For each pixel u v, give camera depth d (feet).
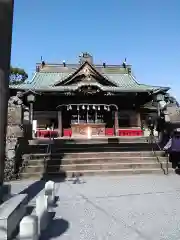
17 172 31.91
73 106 78.69
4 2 16.85
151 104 81.25
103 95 78.38
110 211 17.92
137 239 13.12
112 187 25.70
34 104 77.77
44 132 73.72
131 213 17.43
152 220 16.01
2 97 16.71
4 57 16.83
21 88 71.92
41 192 23.72
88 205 19.47
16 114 33.94
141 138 49.60
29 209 17.47
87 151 38.50
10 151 31.42
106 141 48.75
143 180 29.25
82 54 86.17
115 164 34.22
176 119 47.83
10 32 17.49
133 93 77.36
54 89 74.18
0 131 16.65
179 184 26.86
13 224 12.58
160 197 21.62
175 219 16.14
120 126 81.97
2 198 15.58
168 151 38.78
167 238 13.21
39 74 93.40
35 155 35.14
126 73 99.25
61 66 95.91
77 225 15.23
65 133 76.38
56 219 16.31
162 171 33.58
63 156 35.99
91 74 81.30
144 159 36.01
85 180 29.63
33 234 11.53
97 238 13.30
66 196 22.26
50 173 31.89
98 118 80.18
